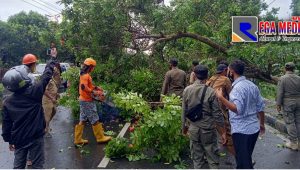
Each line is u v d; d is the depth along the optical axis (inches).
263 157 291.4
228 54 394.3
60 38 456.4
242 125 204.4
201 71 219.0
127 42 435.8
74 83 442.9
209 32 426.6
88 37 439.8
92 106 330.0
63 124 435.2
